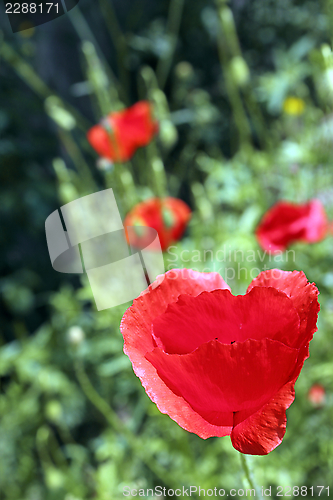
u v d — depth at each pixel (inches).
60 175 47.4
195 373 20.5
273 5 81.7
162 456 49.4
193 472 44.3
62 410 55.5
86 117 80.0
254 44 86.9
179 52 87.4
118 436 48.9
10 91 71.4
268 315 22.5
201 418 22.1
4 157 70.8
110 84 56.2
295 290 23.8
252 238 46.9
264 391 20.9
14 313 70.9
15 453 53.0
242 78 49.6
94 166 68.2
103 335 49.4
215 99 85.3
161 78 57.2
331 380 46.1
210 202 51.0
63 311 53.2
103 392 54.3
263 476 43.5
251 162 51.0
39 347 53.8
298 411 46.4
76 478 49.4
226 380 20.5
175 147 76.9
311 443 46.4
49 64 74.6
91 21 83.3
